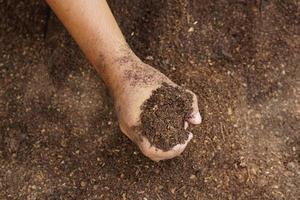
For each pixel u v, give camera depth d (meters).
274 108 0.85
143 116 0.72
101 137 0.84
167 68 0.86
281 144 0.83
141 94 0.73
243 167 0.80
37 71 0.90
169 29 0.88
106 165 0.82
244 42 0.88
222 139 0.82
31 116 0.87
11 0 0.95
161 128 0.72
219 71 0.87
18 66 0.91
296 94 0.86
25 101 0.88
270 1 0.90
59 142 0.84
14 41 0.93
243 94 0.86
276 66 0.88
